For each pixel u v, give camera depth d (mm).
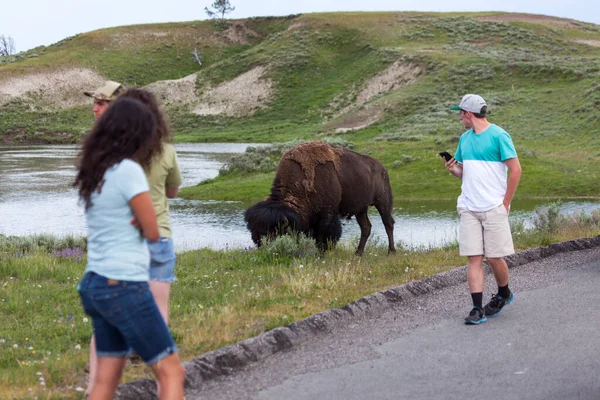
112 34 183750
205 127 121625
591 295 10414
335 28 153500
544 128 64000
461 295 10719
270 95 129625
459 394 6613
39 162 69438
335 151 17031
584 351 7777
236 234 29031
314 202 16281
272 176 48000
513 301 10250
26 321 10281
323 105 119688
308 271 12398
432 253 15406
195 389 6949
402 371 7316
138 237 5406
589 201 37188
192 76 145000
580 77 88500
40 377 7004
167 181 7004
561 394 6535
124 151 5426
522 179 42625
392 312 9805
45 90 148250
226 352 7559
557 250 14086
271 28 190875
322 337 8648
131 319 5266
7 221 33938
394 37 145375
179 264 15953
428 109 89438
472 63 106000
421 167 46688
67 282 13656
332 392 6754
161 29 189125
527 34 135125
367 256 16562
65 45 178875
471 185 9242
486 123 9336
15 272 14500
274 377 7227
